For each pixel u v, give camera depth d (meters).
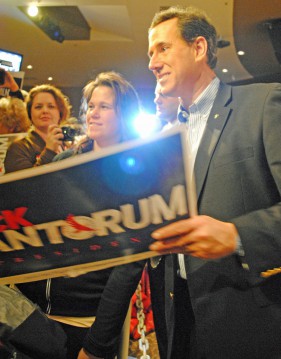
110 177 0.79
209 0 4.15
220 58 5.93
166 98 1.63
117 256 0.84
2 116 2.15
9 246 0.84
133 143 0.78
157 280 1.24
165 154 0.78
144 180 0.79
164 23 1.17
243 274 0.99
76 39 5.52
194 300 1.03
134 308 1.71
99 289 1.34
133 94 1.54
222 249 0.85
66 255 0.85
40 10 4.76
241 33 4.98
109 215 0.81
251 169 1.00
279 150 0.96
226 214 0.99
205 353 1.01
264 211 0.93
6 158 2.06
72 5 4.58
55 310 1.34
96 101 1.49
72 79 7.02
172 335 1.14
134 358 1.65
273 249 0.90
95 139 1.52
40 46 5.81
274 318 0.98
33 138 2.15
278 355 0.97
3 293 1.19
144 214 0.80
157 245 0.82
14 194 0.81
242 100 1.08
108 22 5.00
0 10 4.82
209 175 1.04
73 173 0.80
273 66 6.17
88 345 1.26
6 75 2.16
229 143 1.04
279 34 4.82
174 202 0.80
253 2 4.16
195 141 1.16
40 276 0.87
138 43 5.53
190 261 1.04
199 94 1.17
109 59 6.18
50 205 0.81
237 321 0.98
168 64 1.14
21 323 1.15
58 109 2.25
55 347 1.18
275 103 1.02
